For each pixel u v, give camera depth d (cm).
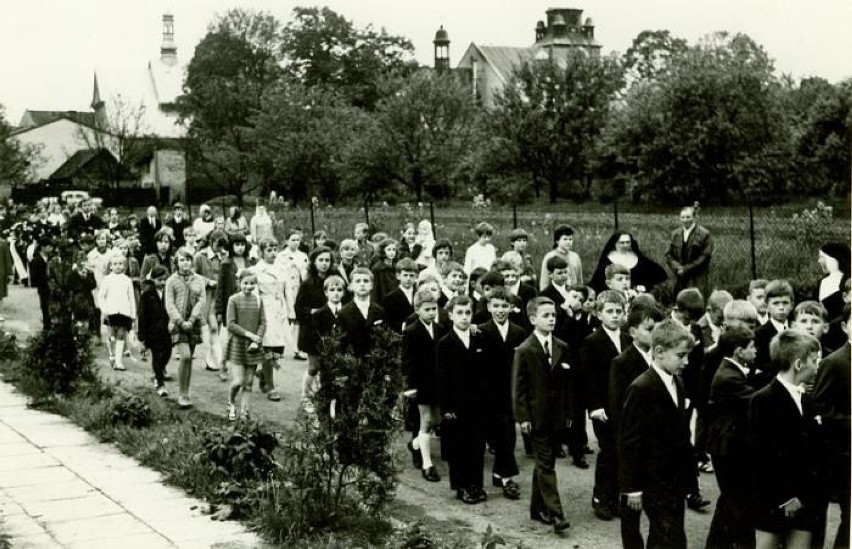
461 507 799
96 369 1256
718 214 2352
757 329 851
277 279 1252
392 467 735
